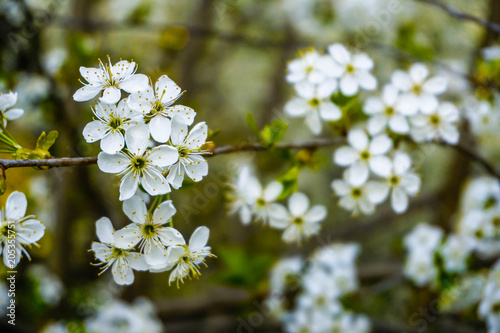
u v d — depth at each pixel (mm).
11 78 473
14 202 317
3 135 321
